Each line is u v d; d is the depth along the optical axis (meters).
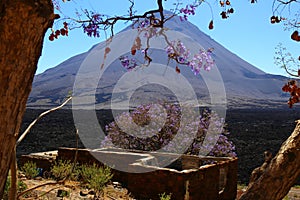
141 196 6.57
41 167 8.10
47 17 1.45
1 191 1.52
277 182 2.69
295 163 2.68
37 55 1.49
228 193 7.73
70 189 5.62
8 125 1.44
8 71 1.40
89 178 6.13
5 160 1.48
